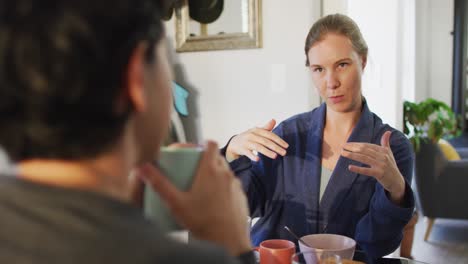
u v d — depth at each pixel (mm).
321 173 1157
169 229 573
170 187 480
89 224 341
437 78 5770
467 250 3262
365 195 1102
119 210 361
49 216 339
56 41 313
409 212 990
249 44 2346
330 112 1173
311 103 2281
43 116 326
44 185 354
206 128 2531
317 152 1157
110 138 355
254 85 2389
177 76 2564
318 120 1181
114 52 335
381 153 931
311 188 1144
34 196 346
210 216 482
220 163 508
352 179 1104
